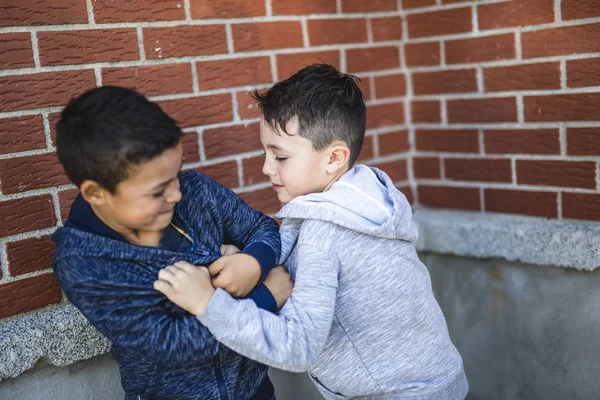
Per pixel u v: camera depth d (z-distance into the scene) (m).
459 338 2.50
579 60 2.05
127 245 1.29
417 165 2.59
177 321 1.30
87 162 1.19
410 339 1.51
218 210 1.50
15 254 1.69
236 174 2.11
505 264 2.31
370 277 1.46
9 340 1.63
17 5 1.65
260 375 1.54
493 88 2.29
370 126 2.46
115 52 1.82
